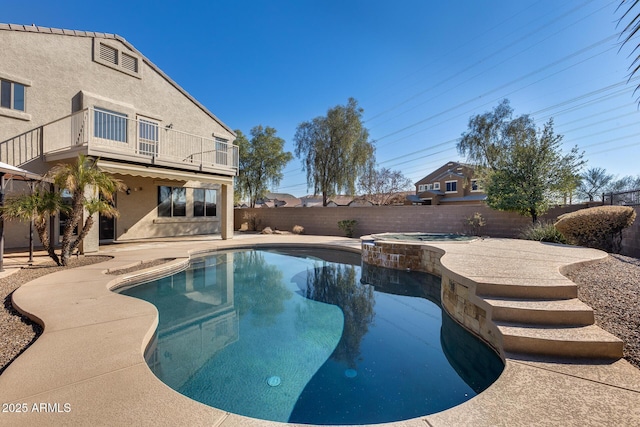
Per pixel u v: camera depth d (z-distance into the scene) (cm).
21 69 1023
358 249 1273
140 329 392
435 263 882
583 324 371
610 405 238
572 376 283
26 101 1038
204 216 1809
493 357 384
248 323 556
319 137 2388
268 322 561
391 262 1002
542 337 332
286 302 684
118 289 688
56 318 427
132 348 338
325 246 1419
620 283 509
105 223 1387
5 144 995
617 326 365
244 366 398
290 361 413
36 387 260
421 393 339
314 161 2402
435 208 1642
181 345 459
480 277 481
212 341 476
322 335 504
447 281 570
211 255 1241
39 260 877
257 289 785
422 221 1681
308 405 317
